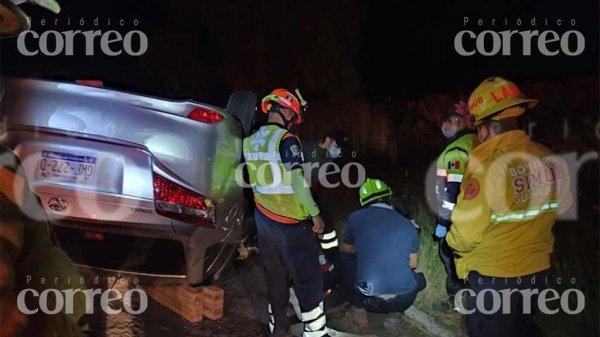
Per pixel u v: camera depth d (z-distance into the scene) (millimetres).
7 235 1117
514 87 2721
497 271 2756
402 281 4035
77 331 1350
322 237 4199
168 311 4238
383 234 4043
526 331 2871
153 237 3549
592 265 4527
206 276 3939
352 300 4188
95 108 3479
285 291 3729
